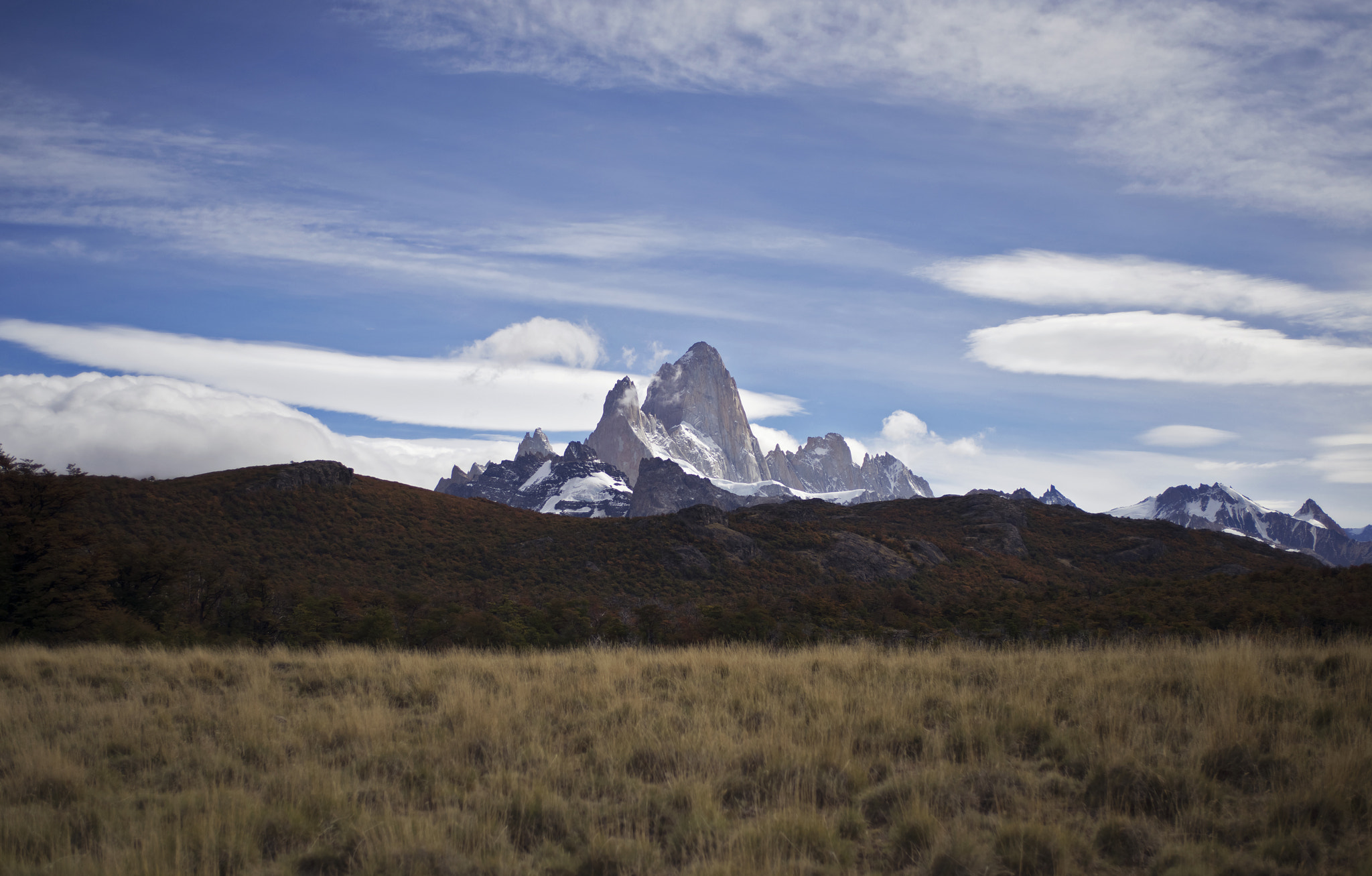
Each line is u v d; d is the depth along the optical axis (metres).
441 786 7.84
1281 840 6.28
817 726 9.52
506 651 18.98
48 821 6.73
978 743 9.09
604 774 8.27
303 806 7.23
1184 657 13.80
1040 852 6.25
